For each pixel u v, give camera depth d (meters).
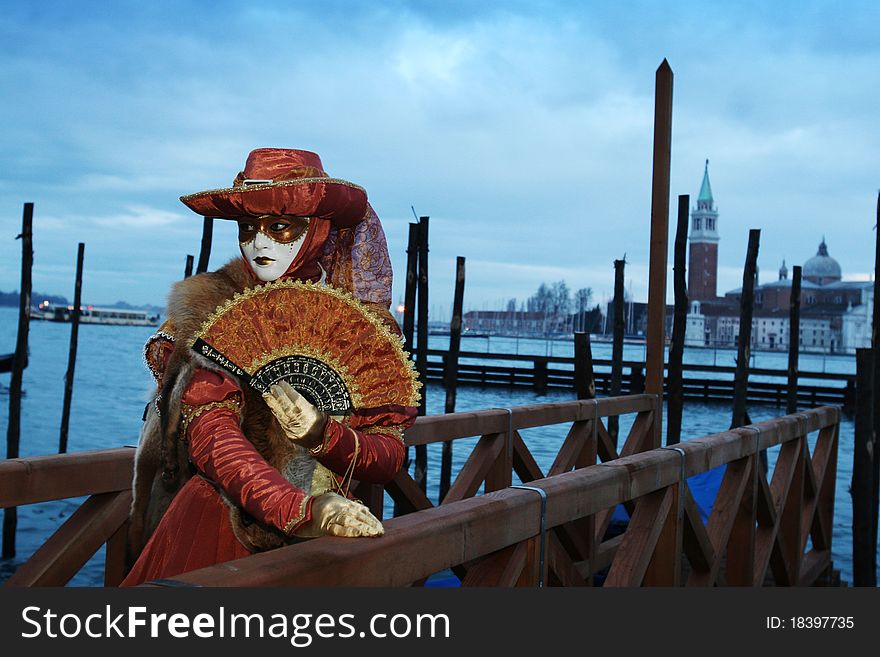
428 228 19.58
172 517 1.85
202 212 1.94
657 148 6.55
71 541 2.75
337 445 1.75
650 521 3.26
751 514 4.50
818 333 176.62
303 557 1.61
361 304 1.89
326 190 1.87
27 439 24.08
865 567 9.26
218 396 1.78
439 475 18.64
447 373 19.11
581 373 13.34
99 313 147.00
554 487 2.47
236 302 1.83
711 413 35.88
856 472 9.39
